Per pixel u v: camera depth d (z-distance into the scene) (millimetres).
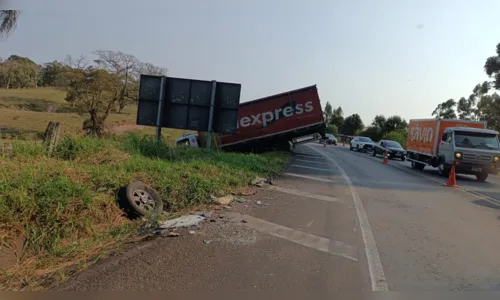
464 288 4402
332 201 9344
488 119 43281
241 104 22469
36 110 47344
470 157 17172
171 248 5117
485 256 5574
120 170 7875
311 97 22531
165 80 15305
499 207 9938
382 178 15359
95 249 4891
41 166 6484
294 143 28500
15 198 4906
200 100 15266
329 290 4195
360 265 4984
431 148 19703
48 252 4645
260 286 4180
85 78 27281
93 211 5730
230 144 22594
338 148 47969
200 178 8906
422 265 5098
